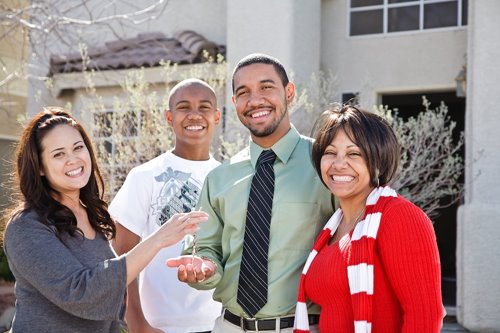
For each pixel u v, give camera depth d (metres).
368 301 2.55
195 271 2.88
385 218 2.60
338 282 2.67
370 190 2.81
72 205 2.88
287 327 2.99
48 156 2.76
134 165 6.73
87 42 9.23
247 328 3.04
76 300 2.52
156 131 6.79
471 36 6.93
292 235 3.02
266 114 3.13
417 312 2.49
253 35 7.96
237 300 3.04
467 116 6.93
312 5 8.16
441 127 7.19
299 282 2.98
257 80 3.12
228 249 3.16
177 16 8.93
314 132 3.14
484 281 6.64
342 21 8.45
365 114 2.81
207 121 3.92
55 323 2.61
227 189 3.15
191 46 8.14
